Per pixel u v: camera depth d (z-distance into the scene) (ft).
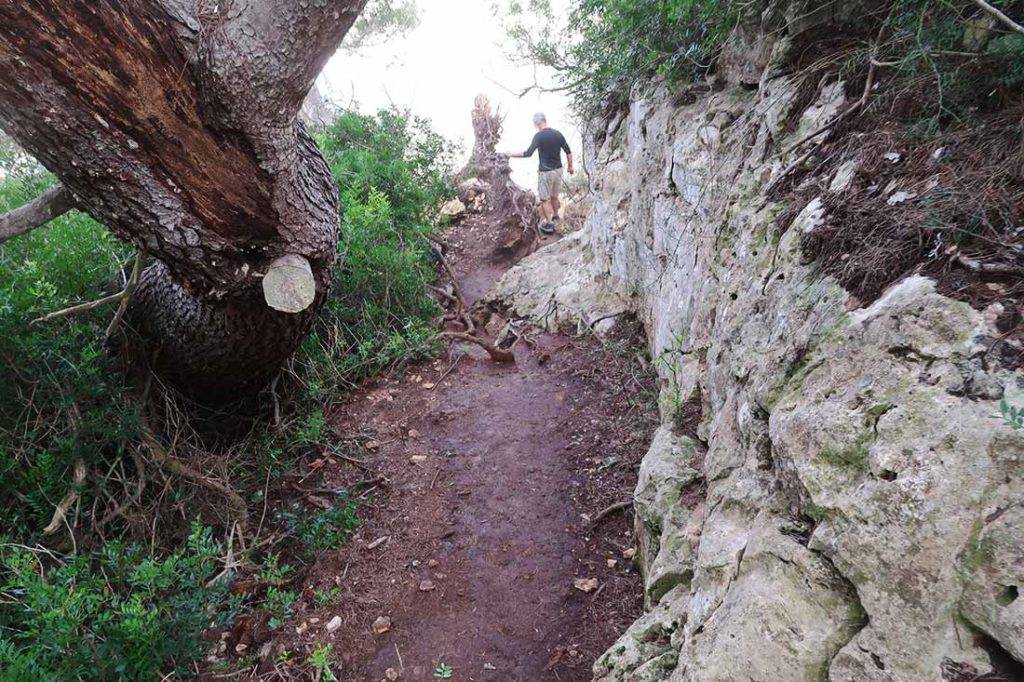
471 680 9.36
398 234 22.35
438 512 12.84
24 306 11.44
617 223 18.03
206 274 10.23
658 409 14.06
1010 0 6.46
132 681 7.97
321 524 12.14
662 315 14.30
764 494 6.65
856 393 5.59
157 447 11.80
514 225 27.12
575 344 18.54
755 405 7.29
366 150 25.77
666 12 12.64
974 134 6.68
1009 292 5.09
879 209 6.78
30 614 8.52
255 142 9.02
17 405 10.96
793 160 9.18
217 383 13.80
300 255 10.69
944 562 4.37
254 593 10.91
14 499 10.24
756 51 11.98
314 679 9.36
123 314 12.34
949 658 4.20
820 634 5.02
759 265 8.74
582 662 9.38
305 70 8.66
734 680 5.42
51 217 9.70
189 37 7.96
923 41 7.55
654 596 8.52
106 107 7.79
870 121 8.11
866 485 5.08
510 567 11.38
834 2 9.80
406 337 18.80
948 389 4.85
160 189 8.84
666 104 15.52
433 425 15.67
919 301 5.47
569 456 14.14
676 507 9.16
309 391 15.52
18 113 7.59
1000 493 4.27
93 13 7.20
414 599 10.84
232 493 12.14
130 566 9.70
